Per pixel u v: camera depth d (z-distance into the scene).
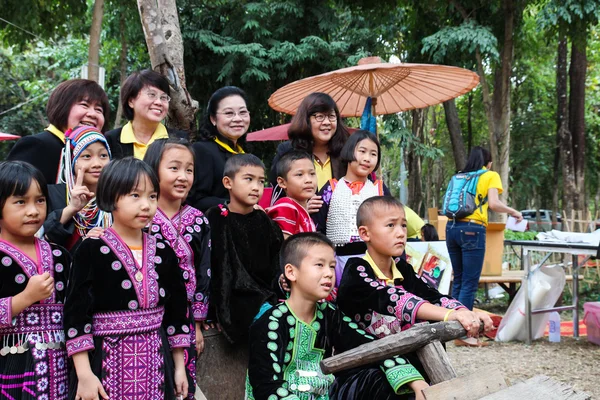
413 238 5.31
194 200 3.49
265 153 14.46
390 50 14.98
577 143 15.05
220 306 3.04
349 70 4.19
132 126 3.48
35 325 2.36
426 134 20.84
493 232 7.76
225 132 3.67
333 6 14.62
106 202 2.43
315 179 3.37
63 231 2.63
